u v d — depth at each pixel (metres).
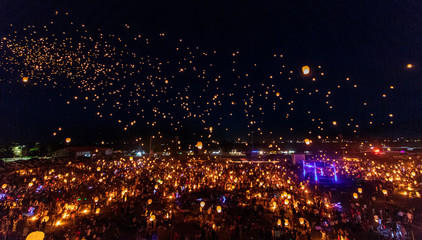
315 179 28.38
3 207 15.23
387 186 22.97
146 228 12.30
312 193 21.19
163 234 11.77
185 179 25.53
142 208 16.00
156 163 41.59
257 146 62.69
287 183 23.28
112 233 11.63
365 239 11.08
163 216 14.03
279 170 32.78
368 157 42.59
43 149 51.66
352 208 15.08
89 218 13.76
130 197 18.64
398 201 18.33
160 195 19.31
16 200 16.55
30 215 13.66
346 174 30.53
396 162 37.53
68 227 12.24
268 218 14.16
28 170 28.09
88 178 25.81
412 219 13.54
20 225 12.42
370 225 12.73
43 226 11.98
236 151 63.00
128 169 33.16
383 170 30.05
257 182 22.62
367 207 16.83
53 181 23.36
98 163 37.31
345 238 10.73
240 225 12.38
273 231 11.10
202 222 13.17
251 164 39.25
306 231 11.44
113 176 27.42
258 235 11.59
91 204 16.52
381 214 13.94
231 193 20.14
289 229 12.04
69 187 21.48
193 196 19.14
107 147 63.03
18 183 22.11
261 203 17.28
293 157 38.31
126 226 12.65
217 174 26.02
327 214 14.55
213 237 11.03
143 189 21.25
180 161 45.72
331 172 32.22
